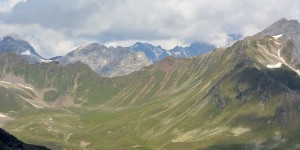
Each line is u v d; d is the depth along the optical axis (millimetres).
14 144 171750
